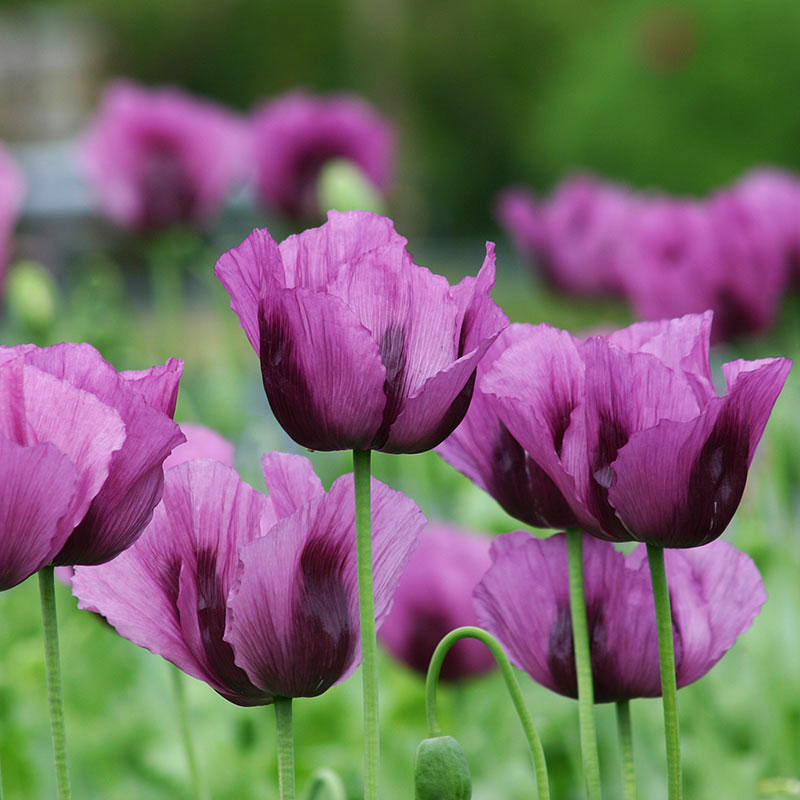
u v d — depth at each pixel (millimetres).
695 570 1822
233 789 2359
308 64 33812
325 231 1761
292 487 1786
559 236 4504
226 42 33750
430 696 1795
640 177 21266
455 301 1740
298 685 1748
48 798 2393
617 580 1811
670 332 1801
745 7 20672
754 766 2334
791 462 2930
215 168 4062
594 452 1755
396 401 1737
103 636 2736
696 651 1815
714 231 2695
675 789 1751
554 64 31969
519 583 1819
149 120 3996
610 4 31891
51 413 1710
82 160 4117
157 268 4148
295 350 1726
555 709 2514
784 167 20797
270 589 1739
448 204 32531
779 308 2795
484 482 1816
